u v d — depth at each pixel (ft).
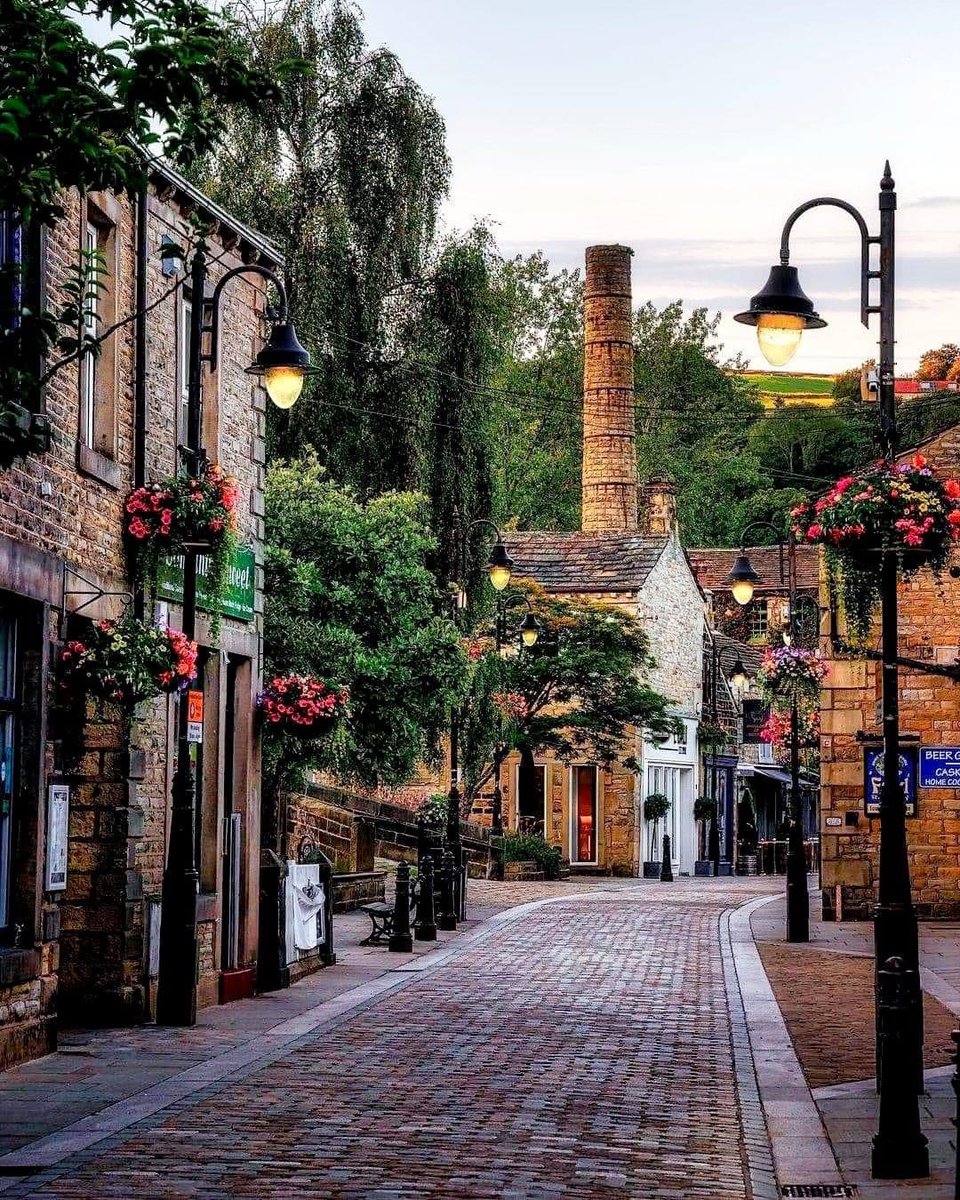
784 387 415.23
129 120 33.27
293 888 73.36
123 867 57.93
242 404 72.02
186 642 54.90
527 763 171.42
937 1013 61.36
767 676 105.81
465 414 116.26
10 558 48.14
